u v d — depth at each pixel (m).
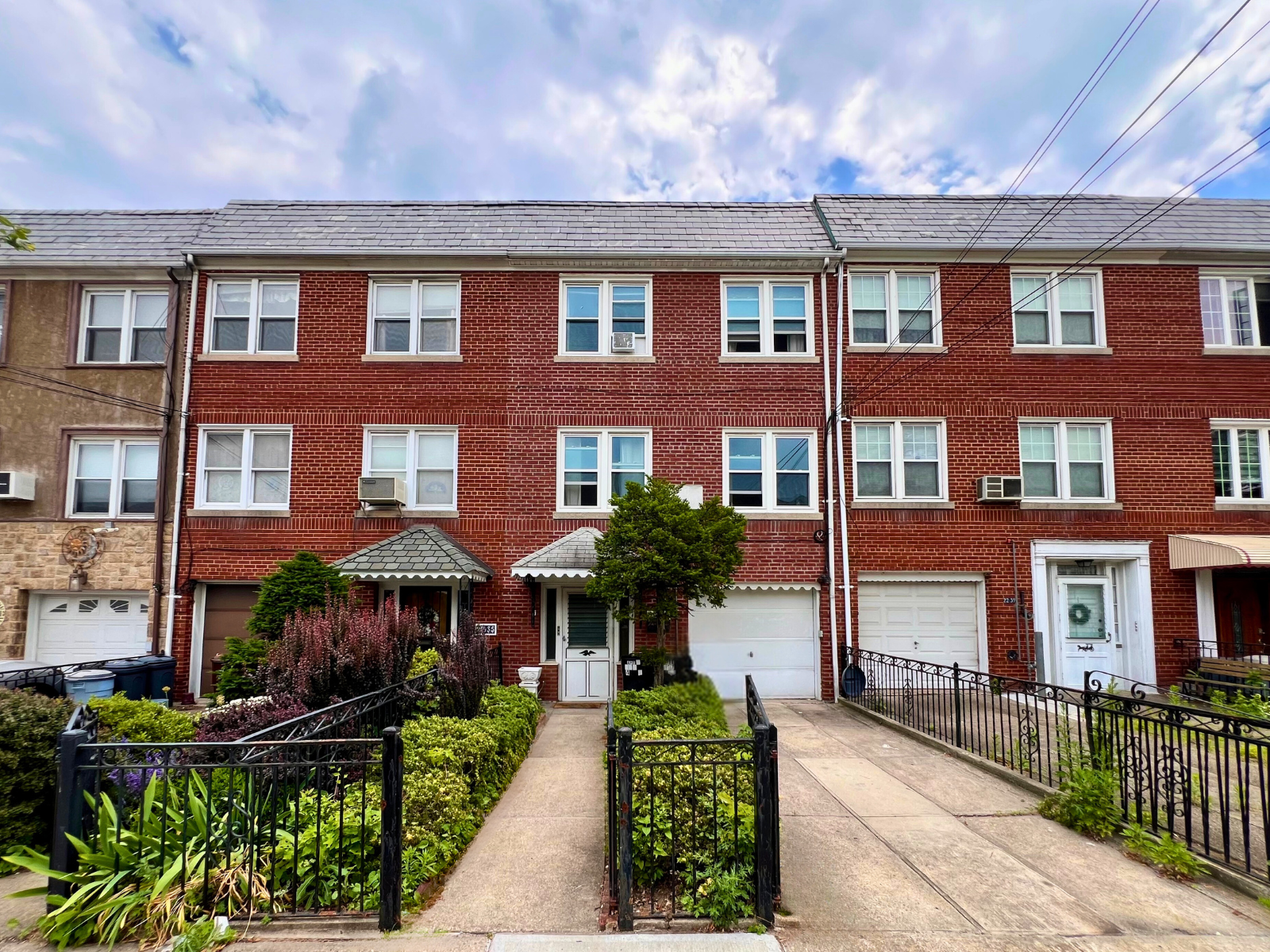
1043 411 12.84
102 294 12.96
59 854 4.03
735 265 13.11
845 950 3.78
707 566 9.56
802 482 12.84
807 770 7.38
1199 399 12.91
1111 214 13.91
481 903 4.28
